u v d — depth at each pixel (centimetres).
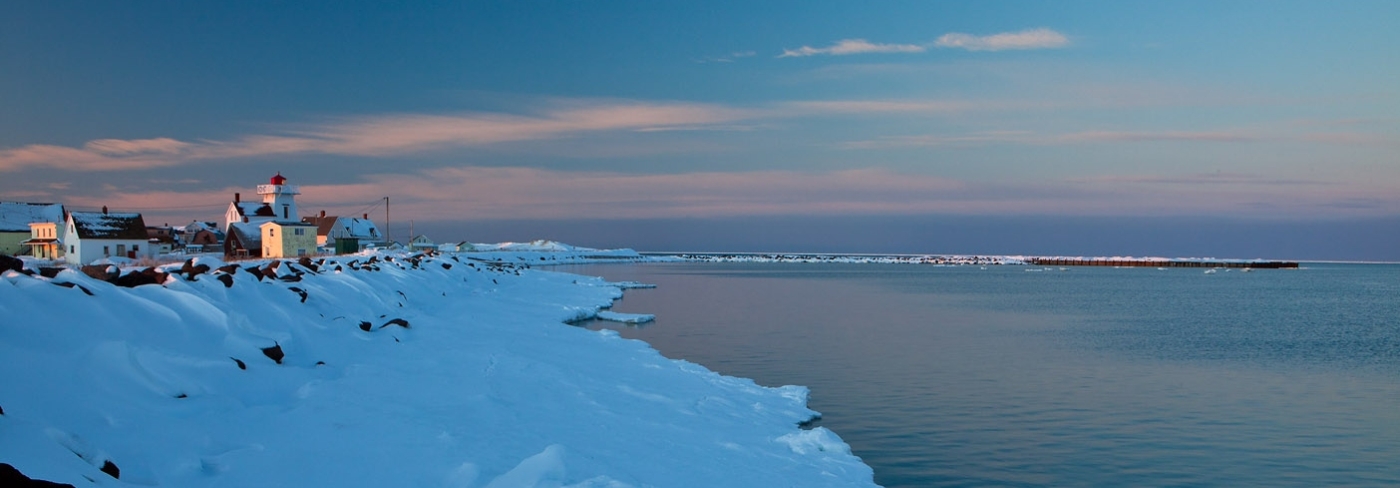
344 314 2459
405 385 1716
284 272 2673
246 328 1730
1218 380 2823
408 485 1059
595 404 1789
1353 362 3300
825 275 12888
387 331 2461
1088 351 3544
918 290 8512
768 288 8512
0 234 7156
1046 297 7575
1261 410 2339
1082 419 2200
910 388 2584
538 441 1373
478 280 5916
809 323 4597
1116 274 15600
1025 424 2134
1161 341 3962
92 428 1055
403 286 3825
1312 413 2306
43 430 908
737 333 4012
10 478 736
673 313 5166
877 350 3447
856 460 1557
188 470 1015
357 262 4197
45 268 1736
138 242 6931
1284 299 7719
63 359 1201
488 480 1102
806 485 1344
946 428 2078
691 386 2212
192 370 1359
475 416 1501
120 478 936
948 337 3994
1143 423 2166
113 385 1198
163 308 1597
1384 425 2172
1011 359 3244
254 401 1417
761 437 1691
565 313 4272
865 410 2264
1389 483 1698
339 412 1402
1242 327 4734
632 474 1255
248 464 1075
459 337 2670
